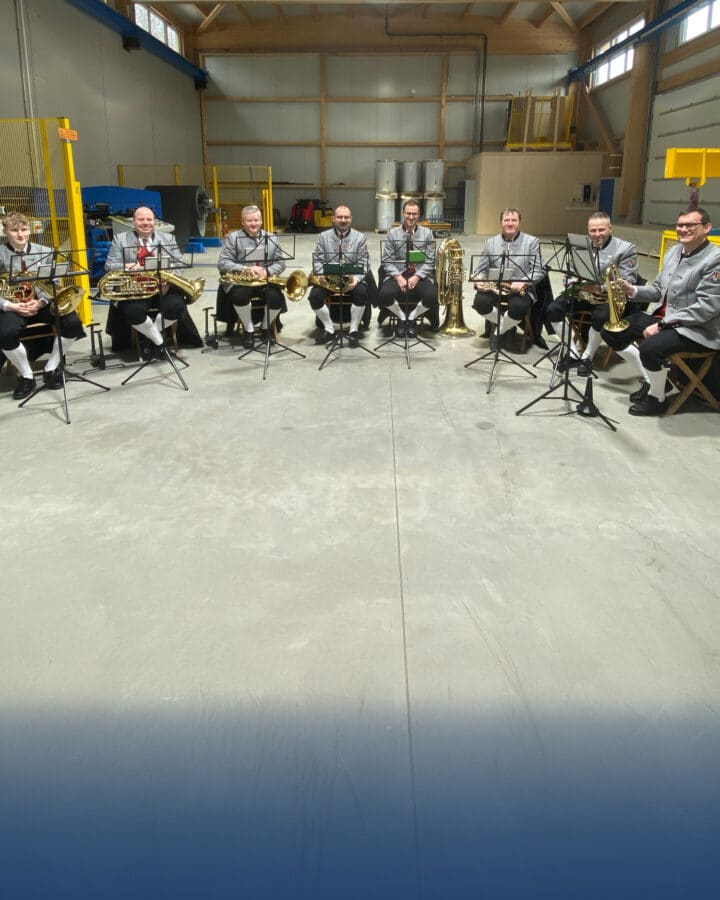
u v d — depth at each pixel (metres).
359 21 17.25
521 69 17.56
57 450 3.29
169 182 15.84
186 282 4.83
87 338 5.64
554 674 1.80
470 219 16.88
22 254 4.08
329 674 1.80
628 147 14.20
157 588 2.19
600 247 4.45
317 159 18.27
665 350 3.52
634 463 3.11
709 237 4.50
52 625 2.01
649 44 13.54
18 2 9.65
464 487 2.88
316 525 2.58
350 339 5.27
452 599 2.12
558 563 2.31
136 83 13.93
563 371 4.58
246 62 17.64
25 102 9.91
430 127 18.00
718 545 2.42
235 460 3.18
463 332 5.71
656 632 1.97
